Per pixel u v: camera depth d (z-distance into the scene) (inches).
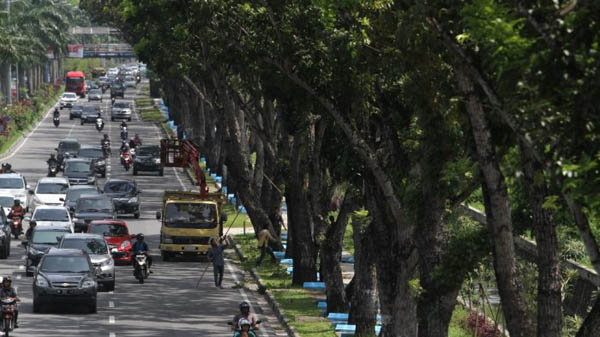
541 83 1032.2
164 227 4146.2
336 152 2357.3
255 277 3722.9
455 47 1257.4
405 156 2001.7
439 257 1818.4
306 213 3491.6
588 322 1402.6
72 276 2866.6
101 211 4488.2
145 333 2625.5
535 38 1053.8
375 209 2112.5
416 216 1819.6
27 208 5191.9
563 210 1433.3
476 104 1337.4
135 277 3599.9
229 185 5959.6
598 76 997.8
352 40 1797.5
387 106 1998.0
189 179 6948.8
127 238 4025.6
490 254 1742.1
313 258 3506.4
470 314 2797.7
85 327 2679.6
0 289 2541.8
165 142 4722.0
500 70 1075.9
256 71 2258.9
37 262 3499.0
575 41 1015.0
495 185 1391.5
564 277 2773.1
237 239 4638.3
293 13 2058.3
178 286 3501.5
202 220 4168.3
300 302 3161.9
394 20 1690.5
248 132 6338.6
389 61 1753.2
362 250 2583.7
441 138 1686.8
